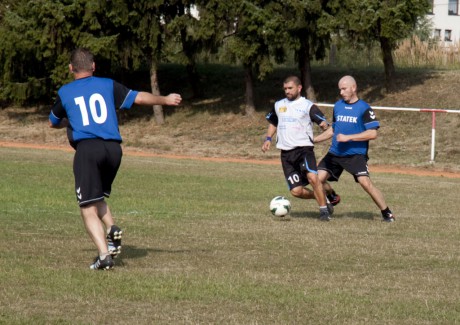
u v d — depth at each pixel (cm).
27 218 2431
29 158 5291
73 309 1270
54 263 1661
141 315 1239
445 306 1340
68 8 7269
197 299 1353
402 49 8850
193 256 1795
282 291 1424
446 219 2653
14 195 3102
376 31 7088
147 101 1591
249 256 1811
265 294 1398
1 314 1222
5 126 8231
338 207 2994
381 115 7050
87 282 1460
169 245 1959
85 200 1562
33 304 1294
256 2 6956
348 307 1315
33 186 3506
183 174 4453
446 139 6359
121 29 7481
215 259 1761
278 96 8062
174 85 8881
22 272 1536
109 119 1575
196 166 5128
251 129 7362
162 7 7475
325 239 2097
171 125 7756
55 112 1593
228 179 4188
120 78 8438
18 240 1975
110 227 1612
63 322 1185
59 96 1588
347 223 2467
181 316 1237
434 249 1973
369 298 1390
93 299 1337
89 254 1783
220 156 6475
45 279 1479
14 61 8100
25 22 7669
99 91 1580
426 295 1426
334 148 2525
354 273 1630
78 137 1562
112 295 1366
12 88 8081
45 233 2117
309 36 7081
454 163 5841
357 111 2466
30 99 8950
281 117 2466
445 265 1748
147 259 1742
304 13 6888
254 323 1200
